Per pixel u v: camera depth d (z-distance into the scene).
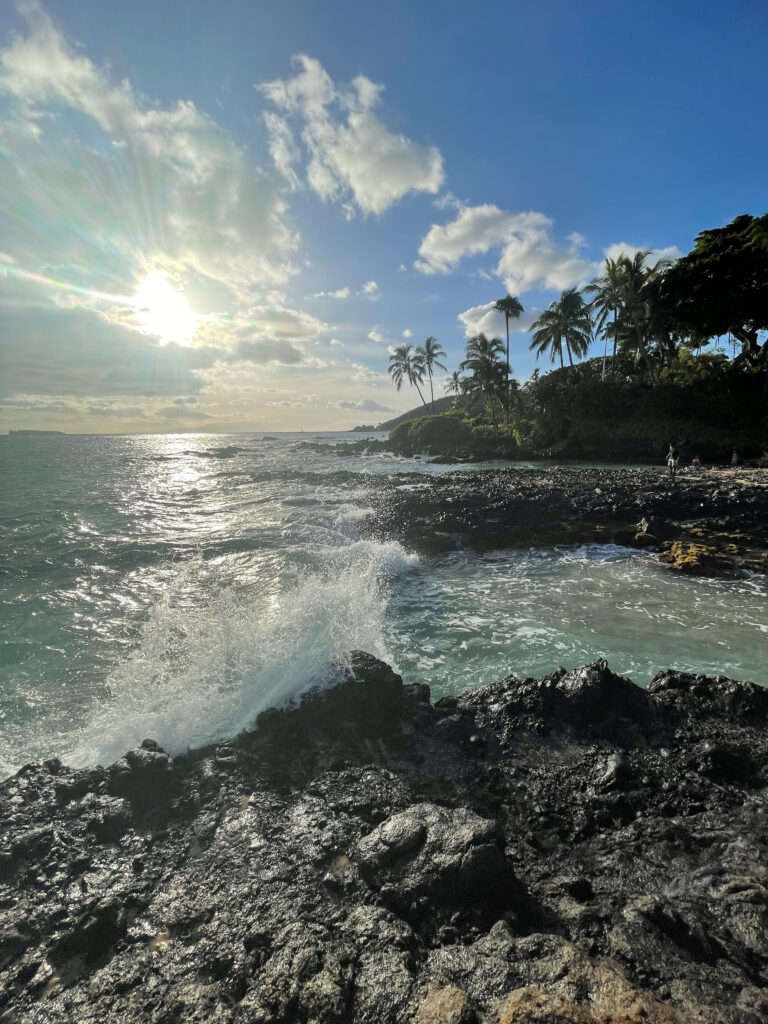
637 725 5.67
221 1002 2.72
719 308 39.06
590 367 58.94
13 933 3.30
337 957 2.86
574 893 3.49
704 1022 2.28
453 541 15.94
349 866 3.75
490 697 6.29
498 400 66.56
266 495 28.25
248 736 5.69
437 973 2.73
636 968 2.74
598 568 13.17
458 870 3.45
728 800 4.50
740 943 3.00
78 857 3.98
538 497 19.86
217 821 4.36
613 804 4.47
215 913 3.39
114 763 5.15
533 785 4.86
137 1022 2.66
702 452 39.25
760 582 11.59
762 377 40.03
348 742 5.62
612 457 44.06
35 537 18.06
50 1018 2.75
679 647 8.32
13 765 5.67
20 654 8.69
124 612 10.77
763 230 33.12
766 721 5.68
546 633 9.07
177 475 42.28
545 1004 2.31
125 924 3.36
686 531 15.42
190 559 14.96
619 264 42.53
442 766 5.21
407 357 79.50
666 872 3.69
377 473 37.19
